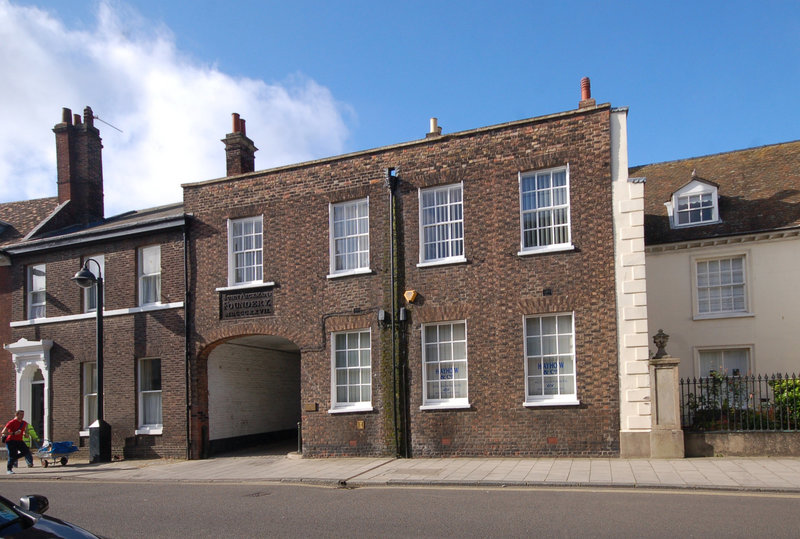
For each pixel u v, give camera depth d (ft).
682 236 64.95
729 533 26.73
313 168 58.95
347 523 30.94
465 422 51.37
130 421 63.93
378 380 54.49
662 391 46.73
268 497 39.42
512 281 51.03
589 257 49.11
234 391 66.74
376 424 54.08
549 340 50.31
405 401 53.26
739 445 45.65
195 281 62.80
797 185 65.05
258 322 59.62
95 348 66.95
